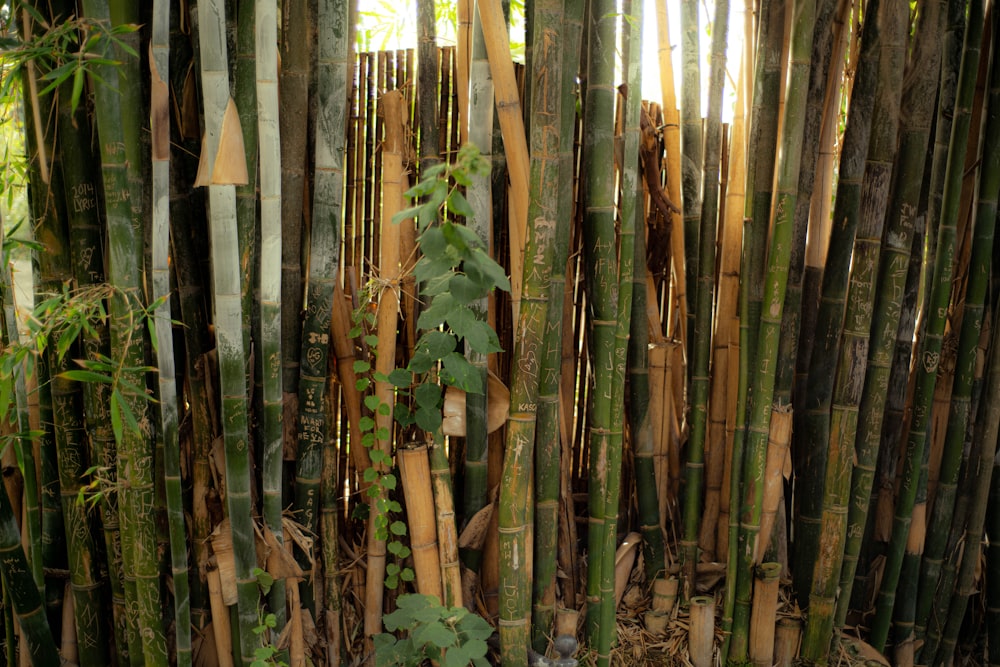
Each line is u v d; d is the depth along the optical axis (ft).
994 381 7.59
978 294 7.45
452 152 7.72
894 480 7.99
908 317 7.84
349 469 7.68
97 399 6.17
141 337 5.67
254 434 6.57
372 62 7.68
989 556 8.04
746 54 7.55
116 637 6.65
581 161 7.57
